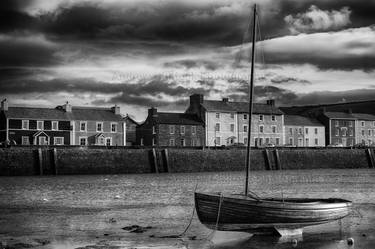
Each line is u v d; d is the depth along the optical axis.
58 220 33.19
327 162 100.25
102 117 100.25
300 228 28.34
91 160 78.25
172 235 27.94
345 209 29.52
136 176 74.56
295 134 122.00
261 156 92.81
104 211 37.62
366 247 24.92
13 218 34.06
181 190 54.16
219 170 87.69
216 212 26.48
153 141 105.44
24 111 93.50
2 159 73.12
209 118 109.06
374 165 105.00
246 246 25.17
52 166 75.94
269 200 29.75
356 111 167.38
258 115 115.31
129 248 24.50
